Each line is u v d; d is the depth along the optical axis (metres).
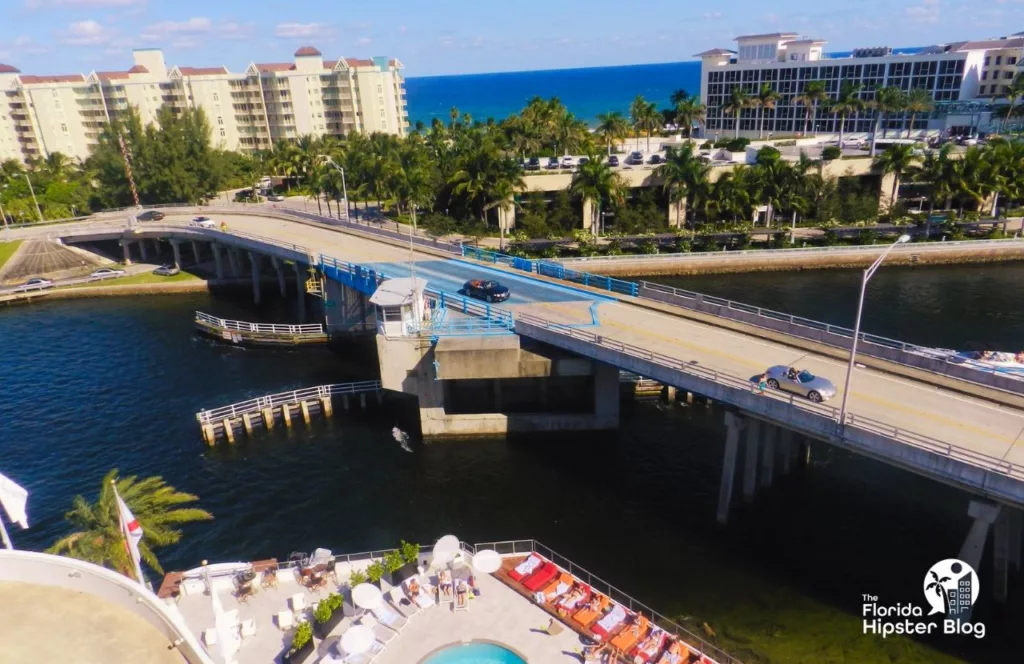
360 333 75.94
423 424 55.31
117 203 136.50
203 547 42.84
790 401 38.75
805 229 106.12
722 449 52.25
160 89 187.50
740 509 44.62
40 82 184.50
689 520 44.00
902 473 47.84
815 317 78.88
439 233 104.25
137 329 83.00
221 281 99.25
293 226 100.00
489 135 128.12
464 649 30.09
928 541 40.81
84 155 191.00
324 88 185.25
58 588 21.41
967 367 41.94
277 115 185.38
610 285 62.50
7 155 183.62
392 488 48.94
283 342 75.12
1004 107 130.12
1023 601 35.78
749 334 50.53
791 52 178.50
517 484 48.69
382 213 118.88
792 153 126.62
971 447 34.41
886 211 110.94
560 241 104.12
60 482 50.69
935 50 162.50
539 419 54.97
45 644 19.08
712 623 35.25
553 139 137.25
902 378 42.75
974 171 97.00
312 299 92.12
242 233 93.56
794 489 46.41
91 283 99.75
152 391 65.44
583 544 41.94
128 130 137.88
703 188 101.56
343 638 27.91
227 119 190.25
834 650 33.41
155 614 19.50
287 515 46.00
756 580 38.28
